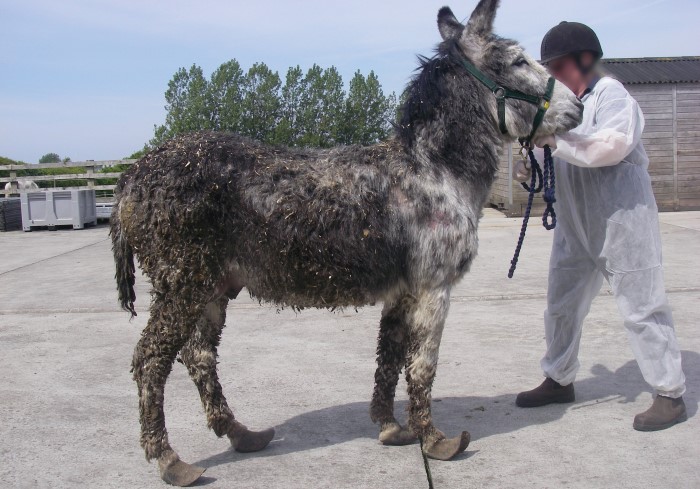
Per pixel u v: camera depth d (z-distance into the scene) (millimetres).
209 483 3531
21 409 4559
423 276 3666
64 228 16359
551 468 3596
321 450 3922
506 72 3727
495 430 4129
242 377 5180
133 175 3611
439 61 3783
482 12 3785
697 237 11672
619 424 4152
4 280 9414
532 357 5508
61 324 6887
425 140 3721
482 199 3857
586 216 4098
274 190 3578
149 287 8664
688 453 3711
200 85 30531
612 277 4105
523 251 10922
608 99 3932
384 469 3656
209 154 3568
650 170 16047
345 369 5332
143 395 3545
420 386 3758
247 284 3799
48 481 3549
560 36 4055
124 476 3619
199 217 3477
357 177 3672
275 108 31062
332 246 3588
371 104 31656
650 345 3992
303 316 7027
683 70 16312
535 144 3957
